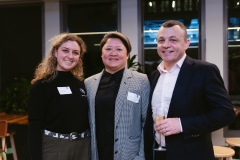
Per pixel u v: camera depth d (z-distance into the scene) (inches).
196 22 190.2
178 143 65.1
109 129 75.2
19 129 174.6
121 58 77.6
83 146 77.9
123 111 74.8
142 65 188.2
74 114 75.9
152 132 72.0
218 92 61.7
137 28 193.0
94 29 205.9
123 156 74.1
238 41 187.5
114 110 75.2
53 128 74.5
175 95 65.2
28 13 214.1
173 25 65.9
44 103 74.2
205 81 63.0
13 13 216.5
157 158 69.1
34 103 73.8
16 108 199.6
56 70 78.0
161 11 194.9
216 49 185.0
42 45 207.3
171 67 68.8
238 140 154.8
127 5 193.9
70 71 80.5
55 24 203.9
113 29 202.8
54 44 77.6
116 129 74.4
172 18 193.8
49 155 73.9
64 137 74.6
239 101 189.5
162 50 66.6
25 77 213.8
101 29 204.7
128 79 77.4
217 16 183.8
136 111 75.7
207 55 186.1
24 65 216.8
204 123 61.4
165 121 63.6
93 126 77.0
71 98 76.2
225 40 184.7
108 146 75.2
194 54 190.9
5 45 219.5
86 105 79.1
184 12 191.6
